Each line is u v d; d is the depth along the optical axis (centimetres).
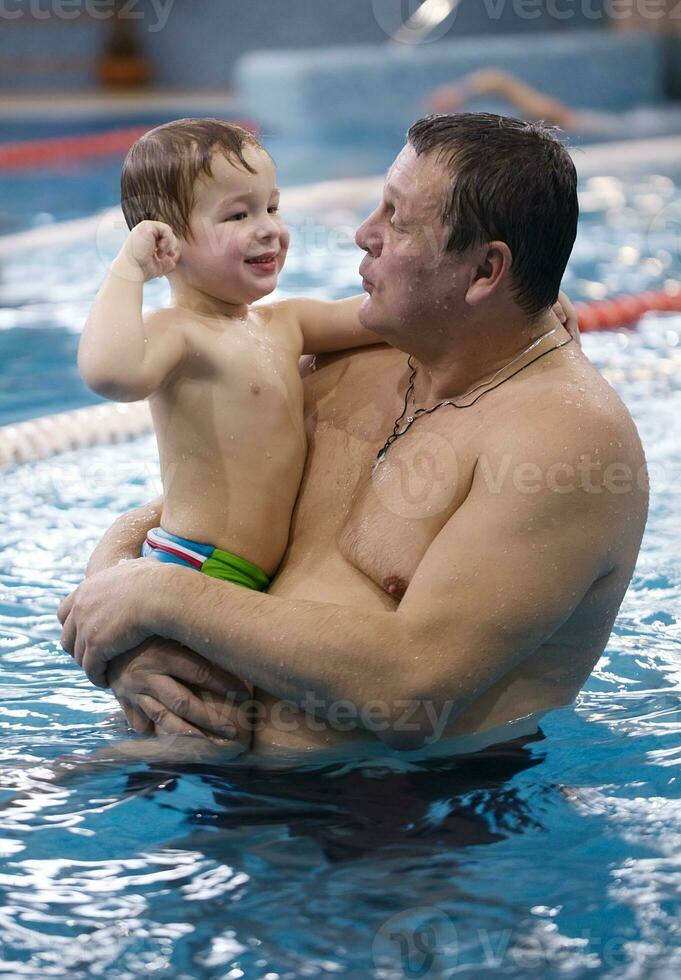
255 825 521
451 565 530
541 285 559
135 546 651
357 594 584
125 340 538
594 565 542
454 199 541
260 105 3328
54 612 816
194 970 428
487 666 534
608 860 493
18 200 2486
